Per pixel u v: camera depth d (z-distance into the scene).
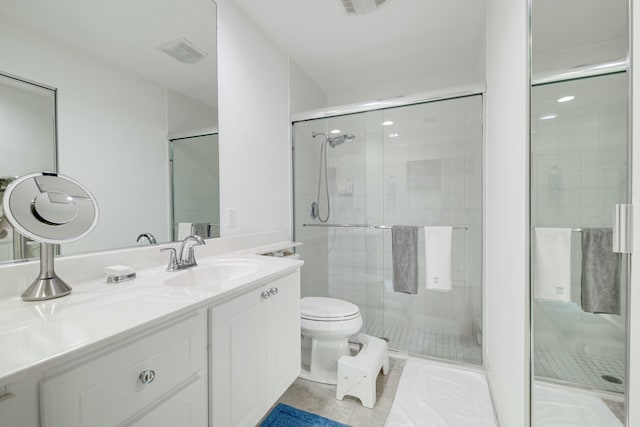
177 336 0.78
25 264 0.83
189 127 1.44
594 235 0.66
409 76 2.64
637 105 0.53
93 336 0.58
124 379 0.64
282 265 1.31
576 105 0.72
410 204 2.26
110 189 1.10
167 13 1.34
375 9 1.74
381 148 2.31
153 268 1.20
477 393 1.57
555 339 0.81
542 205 0.87
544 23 0.83
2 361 0.47
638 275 0.54
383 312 2.41
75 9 1.00
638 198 0.53
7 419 0.48
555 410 0.80
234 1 1.71
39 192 0.80
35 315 0.69
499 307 1.39
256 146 1.91
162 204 1.30
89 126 1.04
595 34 0.64
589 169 0.67
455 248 2.12
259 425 1.35
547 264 0.84
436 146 2.14
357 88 2.88
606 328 0.63
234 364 1.00
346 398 1.56
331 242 2.55
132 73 1.19
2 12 0.82
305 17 1.83
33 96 0.89
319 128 2.42
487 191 1.74
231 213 1.70
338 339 1.73
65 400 0.54
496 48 1.43
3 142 0.81
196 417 0.85
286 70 2.27
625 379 0.57
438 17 1.83
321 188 2.50
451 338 2.19
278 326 1.28
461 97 1.91
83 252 1.00
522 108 0.98
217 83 1.60
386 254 2.38
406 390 1.60
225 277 1.34
